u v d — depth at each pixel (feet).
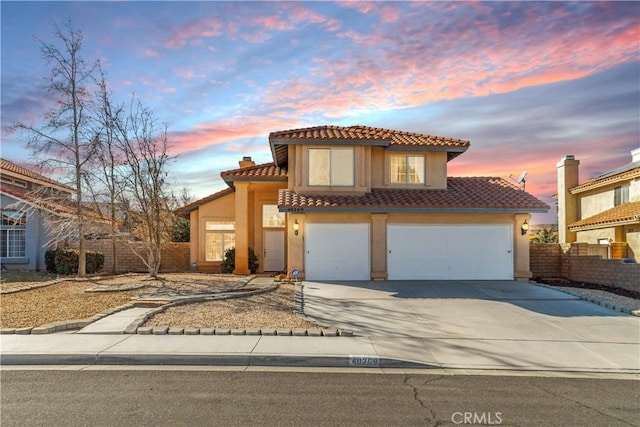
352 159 58.49
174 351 25.62
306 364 25.02
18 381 21.59
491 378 22.94
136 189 60.39
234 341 28.04
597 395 20.56
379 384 21.71
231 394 19.95
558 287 49.65
